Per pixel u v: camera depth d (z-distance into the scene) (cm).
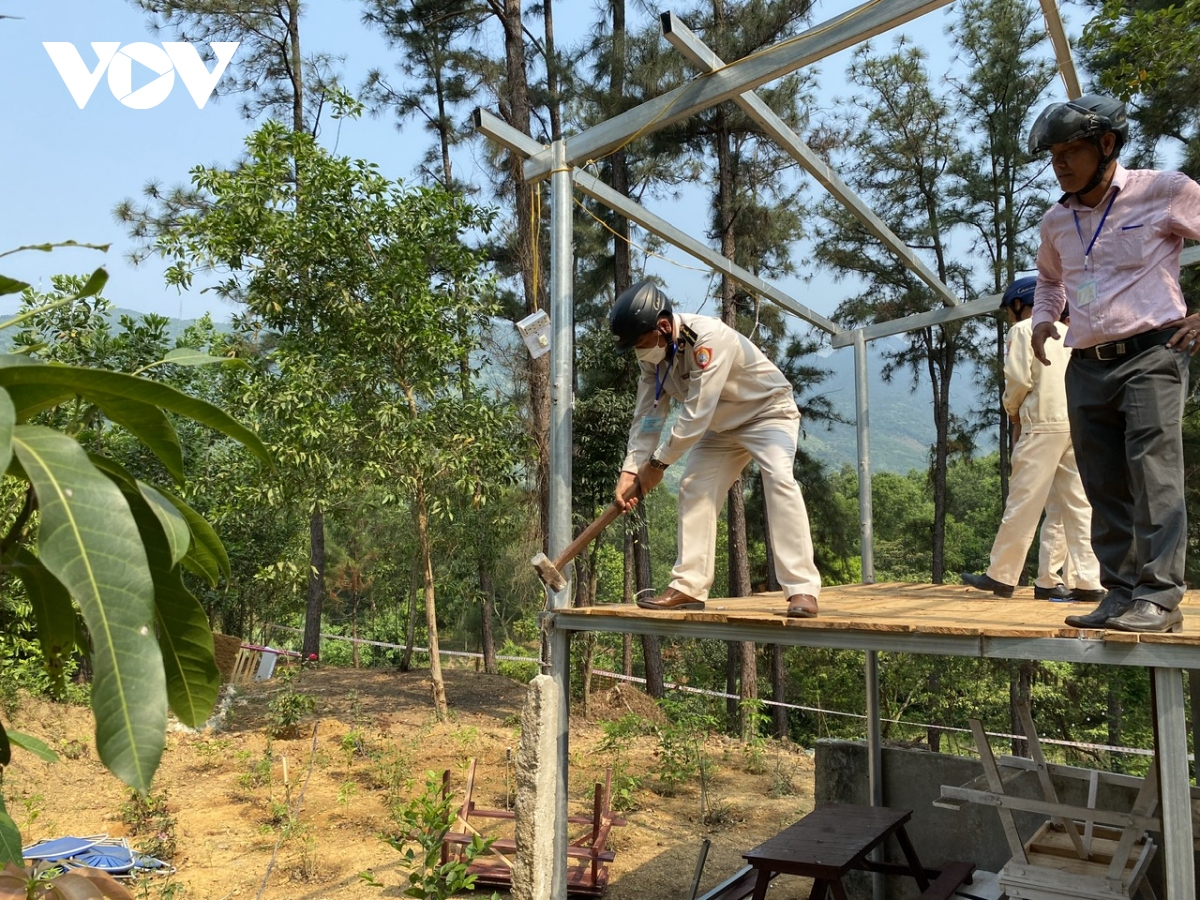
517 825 371
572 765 928
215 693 164
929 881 523
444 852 580
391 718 1060
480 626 2409
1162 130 1368
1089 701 1766
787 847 446
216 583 195
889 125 1897
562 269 450
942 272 1889
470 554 1603
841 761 587
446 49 1883
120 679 117
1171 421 286
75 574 119
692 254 599
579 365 1540
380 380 998
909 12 360
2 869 166
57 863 550
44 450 128
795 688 2262
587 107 1702
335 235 966
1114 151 304
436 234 1034
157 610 159
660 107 433
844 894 419
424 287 1012
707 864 650
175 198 1623
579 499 1384
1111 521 308
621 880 620
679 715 941
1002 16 1750
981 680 1892
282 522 1680
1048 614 381
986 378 1914
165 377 1204
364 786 809
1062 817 397
